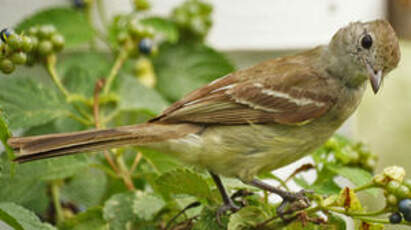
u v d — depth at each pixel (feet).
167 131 17.99
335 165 19.17
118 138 17.21
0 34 16.69
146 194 18.19
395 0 30.14
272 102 18.92
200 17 25.22
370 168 19.19
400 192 14.93
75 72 22.81
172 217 17.85
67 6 24.97
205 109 18.65
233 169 18.42
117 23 23.25
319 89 19.26
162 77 24.75
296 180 18.94
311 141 19.03
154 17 24.23
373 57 18.92
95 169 21.85
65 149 16.02
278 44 28.43
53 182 21.16
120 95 21.77
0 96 19.80
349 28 19.69
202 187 16.28
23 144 15.33
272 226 16.08
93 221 18.19
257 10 28.02
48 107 20.17
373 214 15.37
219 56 24.89
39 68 23.86
